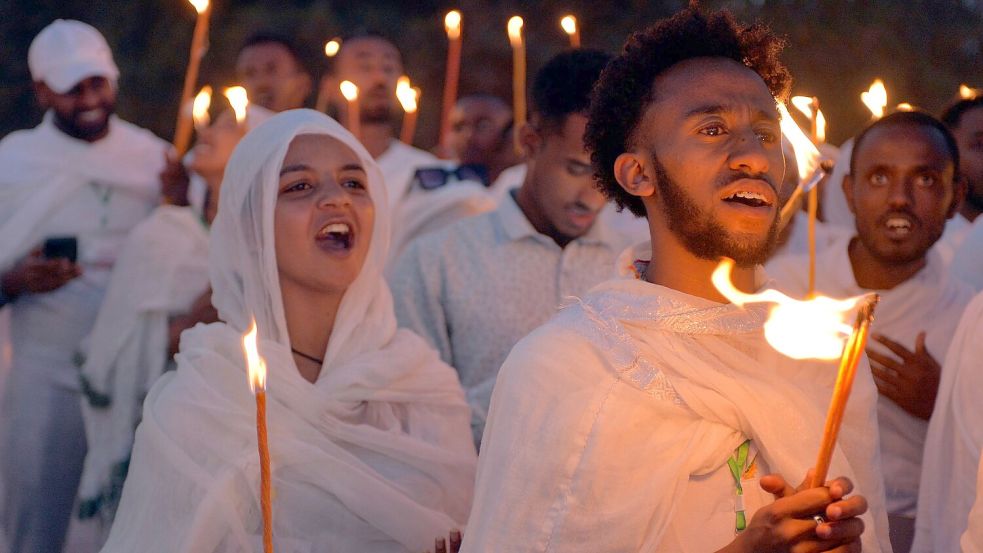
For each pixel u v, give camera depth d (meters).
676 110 2.63
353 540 3.21
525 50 11.16
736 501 2.53
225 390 3.25
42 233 5.65
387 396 3.40
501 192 6.40
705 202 2.58
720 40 2.74
